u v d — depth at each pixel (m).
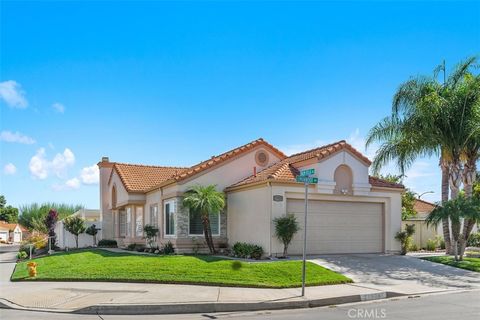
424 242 28.84
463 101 20.08
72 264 20.75
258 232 19.89
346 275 15.66
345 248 20.94
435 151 21.25
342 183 20.80
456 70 21.14
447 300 12.09
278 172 20.05
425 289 13.88
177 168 31.20
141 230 27.59
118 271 16.08
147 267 16.38
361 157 21.08
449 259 19.42
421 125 20.77
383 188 21.59
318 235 20.42
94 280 15.47
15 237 92.62
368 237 21.53
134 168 29.88
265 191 19.61
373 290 13.17
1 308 12.20
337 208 20.98
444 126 20.38
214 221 22.44
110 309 11.28
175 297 12.12
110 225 34.72
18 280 17.30
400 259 19.45
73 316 10.85
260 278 14.42
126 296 12.42
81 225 34.47
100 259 21.02
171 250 21.97
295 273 15.01
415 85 21.39
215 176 22.41
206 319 10.26
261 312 11.05
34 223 58.97
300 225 20.02
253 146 23.41
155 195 25.22
